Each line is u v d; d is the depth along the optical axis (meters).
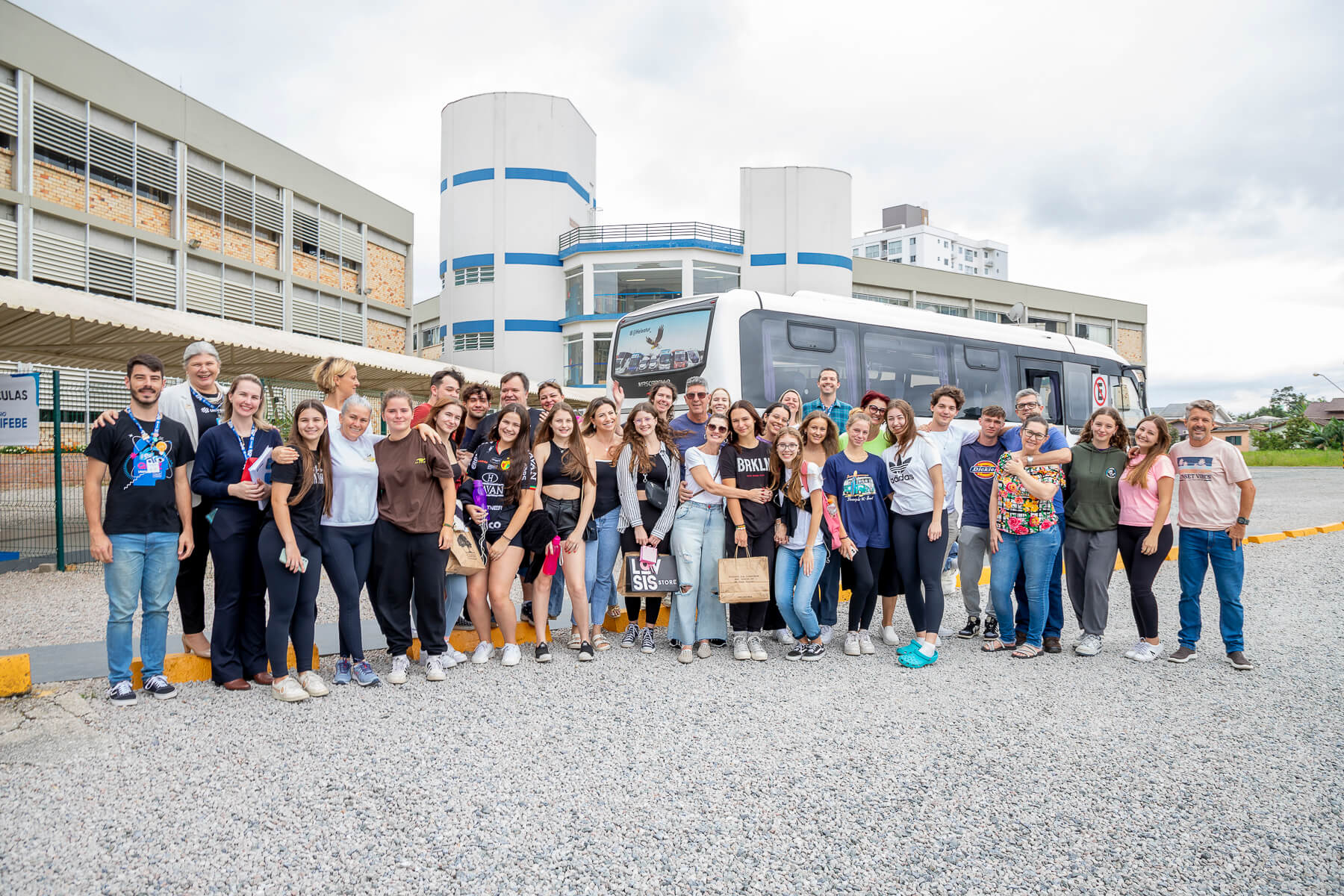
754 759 3.69
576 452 5.36
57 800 3.20
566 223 34.09
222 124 23.81
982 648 5.79
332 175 28.59
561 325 33.50
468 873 2.70
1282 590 8.08
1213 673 5.17
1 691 4.34
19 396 8.46
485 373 15.80
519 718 4.21
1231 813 3.19
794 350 10.00
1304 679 5.02
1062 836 2.99
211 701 4.42
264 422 4.75
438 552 4.89
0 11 17.86
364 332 30.61
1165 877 2.72
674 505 5.44
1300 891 2.64
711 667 5.27
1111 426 5.50
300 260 27.31
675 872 2.72
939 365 11.58
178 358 11.96
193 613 4.89
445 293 34.16
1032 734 4.04
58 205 19.20
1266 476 32.12
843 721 4.22
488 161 33.19
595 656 5.48
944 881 2.68
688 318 9.99
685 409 9.88
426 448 4.88
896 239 106.62
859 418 5.53
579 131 35.28
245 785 3.36
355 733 3.96
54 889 2.57
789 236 34.22
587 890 2.61
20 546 10.19
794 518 5.52
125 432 4.25
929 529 5.44
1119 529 5.59
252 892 2.58
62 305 8.35
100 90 20.12
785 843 2.92
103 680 4.65
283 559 4.38
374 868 2.72
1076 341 14.20
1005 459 5.58
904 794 3.33
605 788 3.37
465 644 5.68
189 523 4.54
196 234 23.22
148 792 3.28
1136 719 4.27
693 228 32.69
